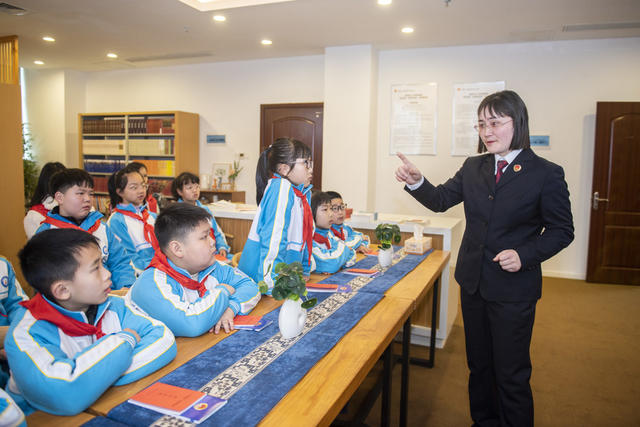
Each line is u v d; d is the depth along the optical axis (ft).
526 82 17.04
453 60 17.80
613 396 7.91
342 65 17.97
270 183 5.78
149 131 21.76
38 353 3.05
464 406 7.54
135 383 3.33
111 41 17.94
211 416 2.84
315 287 6.00
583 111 16.53
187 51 19.38
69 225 6.85
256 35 16.74
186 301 4.38
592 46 16.29
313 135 20.03
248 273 5.84
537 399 7.80
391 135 18.76
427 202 6.40
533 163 5.23
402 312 5.16
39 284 3.29
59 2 13.56
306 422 2.81
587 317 12.35
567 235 5.07
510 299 5.32
